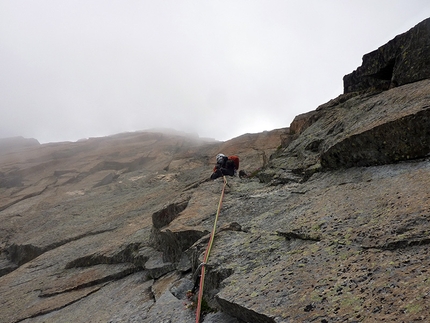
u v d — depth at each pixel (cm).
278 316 304
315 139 970
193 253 590
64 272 1159
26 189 2923
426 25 802
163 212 981
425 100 575
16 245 1662
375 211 429
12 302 1018
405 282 271
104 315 663
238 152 2591
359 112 835
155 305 554
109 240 1298
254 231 579
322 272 349
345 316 266
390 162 579
